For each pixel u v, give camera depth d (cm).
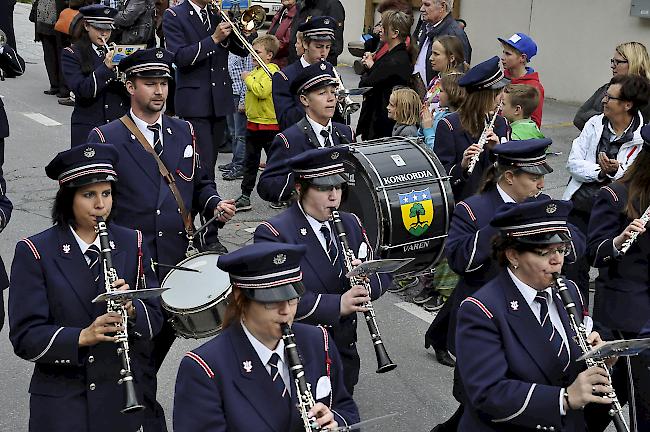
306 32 764
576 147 713
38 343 403
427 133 829
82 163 408
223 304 499
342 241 465
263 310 326
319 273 460
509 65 845
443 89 773
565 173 1128
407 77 964
